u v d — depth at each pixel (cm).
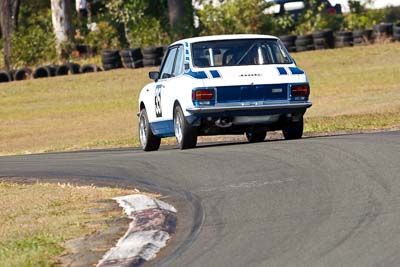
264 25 11094
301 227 2406
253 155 3772
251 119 4241
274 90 4231
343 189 2856
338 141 3969
